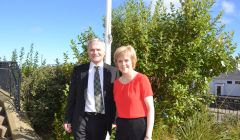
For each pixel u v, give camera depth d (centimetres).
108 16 592
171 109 692
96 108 433
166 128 718
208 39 717
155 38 708
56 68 905
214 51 717
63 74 858
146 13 721
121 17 821
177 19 720
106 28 591
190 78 691
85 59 678
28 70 1100
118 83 392
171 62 694
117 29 766
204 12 704
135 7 731
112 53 755
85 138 435
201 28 698
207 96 785
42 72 900
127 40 698
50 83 851
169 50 678
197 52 701
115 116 444
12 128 700
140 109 374
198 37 700
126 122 377
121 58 381
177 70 705
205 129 656
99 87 437
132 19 720
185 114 732
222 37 726
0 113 795
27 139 649
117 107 390
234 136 699
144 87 376
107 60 588
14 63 920
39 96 850
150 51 688
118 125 387
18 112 795
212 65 733
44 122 815
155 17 716
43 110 813
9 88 937
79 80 443
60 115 714
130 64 382
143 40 675
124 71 382
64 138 651
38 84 857
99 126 437
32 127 747
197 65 704
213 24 723
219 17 722
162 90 704
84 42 691
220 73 746
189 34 704
